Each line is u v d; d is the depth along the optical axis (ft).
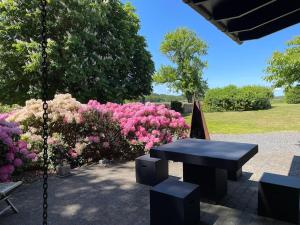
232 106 88.28
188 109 104.22
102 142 25.76
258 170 20.97
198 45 122.52
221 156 12.87
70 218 13.12
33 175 20.65
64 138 24.68
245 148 14.74
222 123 55.77
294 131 42.24
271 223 12.32
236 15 11.80
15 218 13.17
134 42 61.16
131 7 68.33
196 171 14.98
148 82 65.62
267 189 12.74
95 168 22.45
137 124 26.18
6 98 50.67
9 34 46.32
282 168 21.47
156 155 14.83
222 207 14.15
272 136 37.88
